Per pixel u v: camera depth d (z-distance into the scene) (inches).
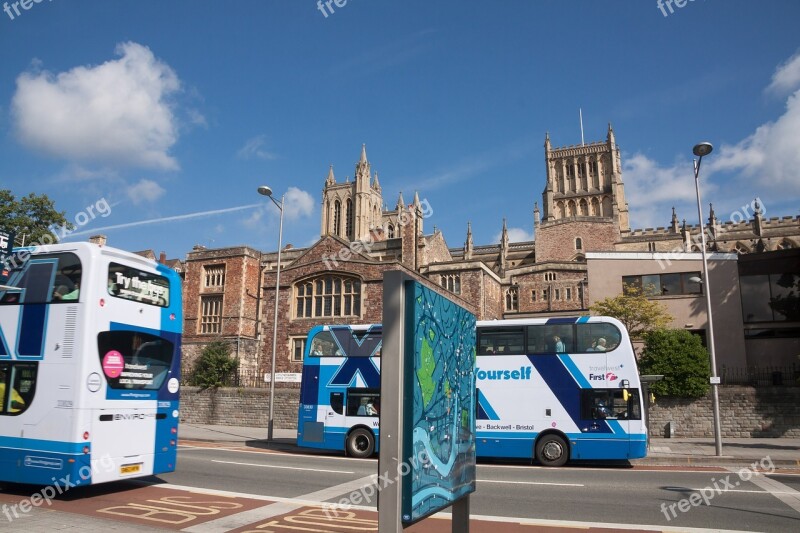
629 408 709.9
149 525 378.3
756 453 777.6
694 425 1024.9
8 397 470.6
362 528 375.2
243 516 409.7
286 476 605.0
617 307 1234.0
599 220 2856.8
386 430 214.7
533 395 740.0
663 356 1053.2
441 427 245.1
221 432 1172.5
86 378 450.9
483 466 727.7
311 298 1533.0
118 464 468.8
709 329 790.5
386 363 219.5
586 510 439.8
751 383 1092.5
